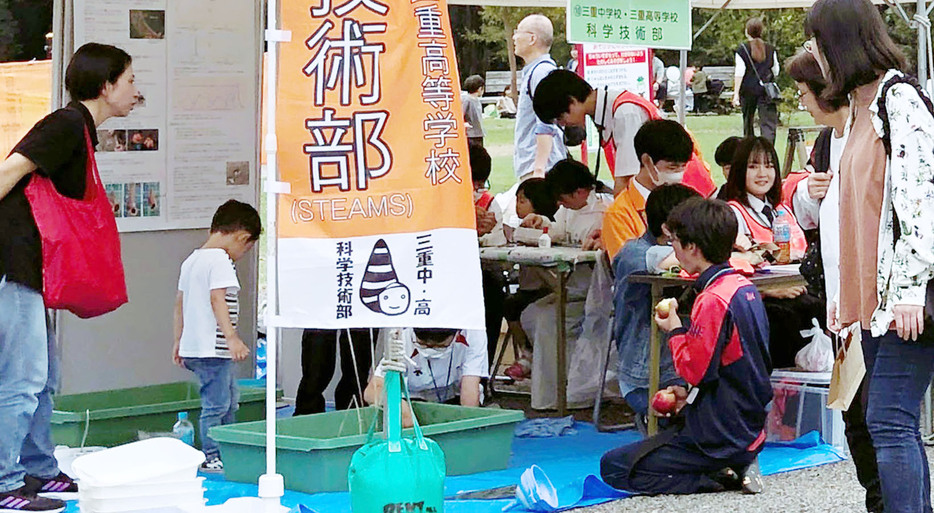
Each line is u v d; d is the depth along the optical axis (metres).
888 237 3.97
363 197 4.19
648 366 6.31
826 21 4.08
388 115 4.20
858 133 4.16
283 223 4.16
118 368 7.12
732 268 5.38
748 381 5.25
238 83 7.52
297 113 4.17
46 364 4.87
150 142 7.18
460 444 5.72
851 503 5.19
